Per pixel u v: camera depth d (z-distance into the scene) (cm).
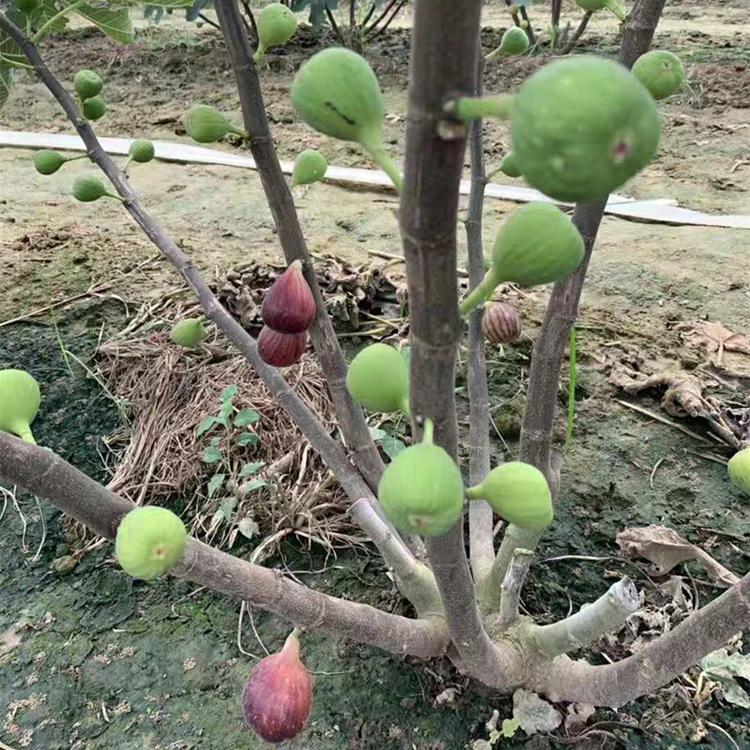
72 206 520
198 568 129
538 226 86
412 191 79
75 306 395
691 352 348
